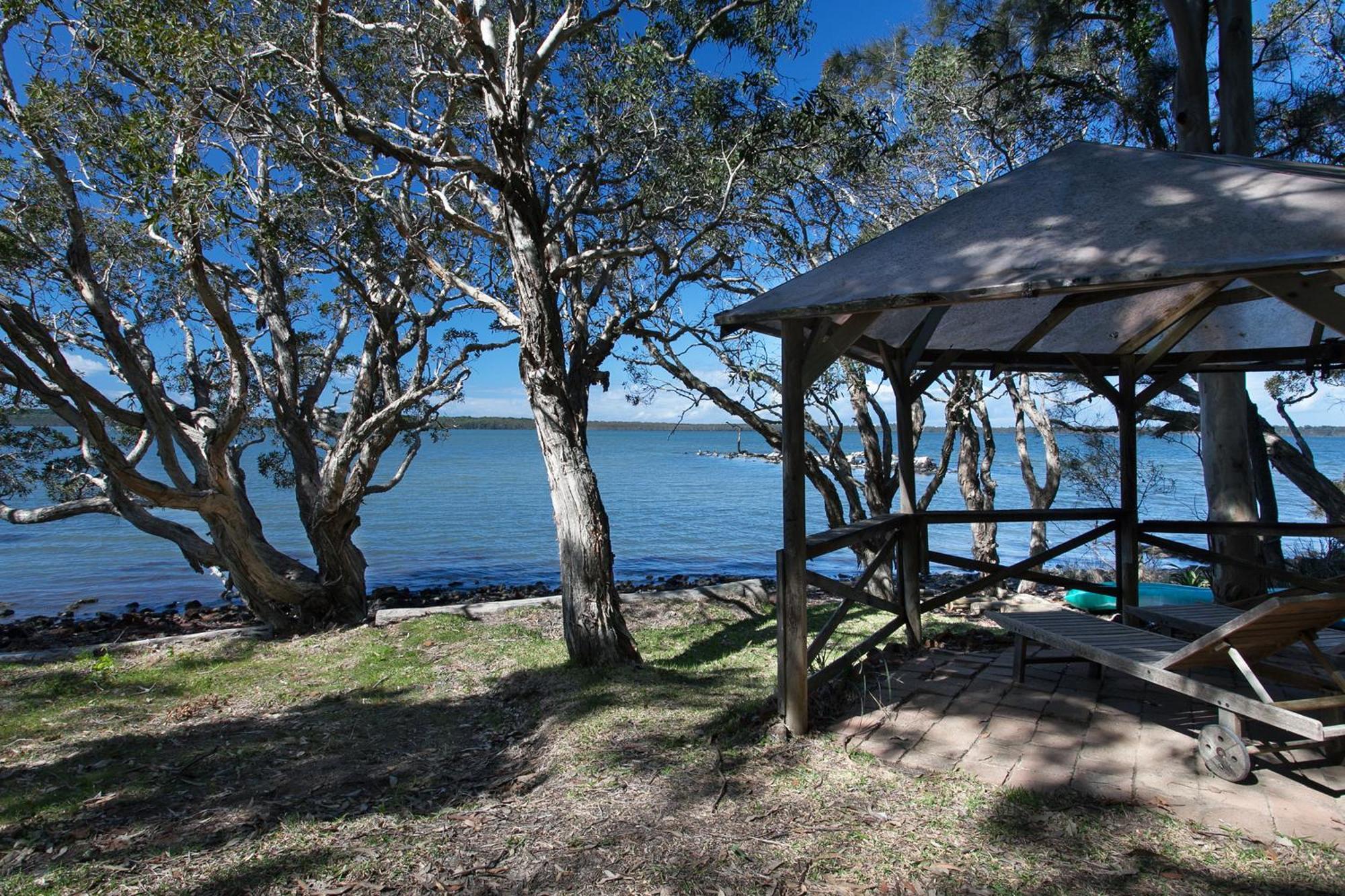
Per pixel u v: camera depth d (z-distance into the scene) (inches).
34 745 200.5
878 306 133.0
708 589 384.2
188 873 123.6
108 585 726.5
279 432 465.1
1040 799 125.3
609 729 177.2
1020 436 562.6
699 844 118.6
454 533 1059.3
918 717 163.8
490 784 158.6
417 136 338.0
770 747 153.3
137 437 523.2
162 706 237.9
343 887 115.6
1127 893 100.0
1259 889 99.4
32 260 350.0
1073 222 134.5
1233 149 280.4
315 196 333.7
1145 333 214.2
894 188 483.2
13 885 122.8
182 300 456.4
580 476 251.9
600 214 383.9
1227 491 265.4
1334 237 102.0
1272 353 226.4
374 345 445.7
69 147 308.2
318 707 232.1
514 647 289.3
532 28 296.0
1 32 285.9
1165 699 171.2
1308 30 401.7
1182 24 280.1
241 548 394.3
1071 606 369.4
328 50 330.0
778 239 415.2
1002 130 445.1
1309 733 115.9
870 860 111.1
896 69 503.2
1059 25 383.2
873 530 192.5
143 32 229.6
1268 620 125.6
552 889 109.7
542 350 259.0
